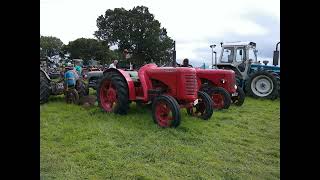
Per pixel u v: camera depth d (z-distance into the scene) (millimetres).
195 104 6180
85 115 6656
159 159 4199
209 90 8398
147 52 34906
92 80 9016
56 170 3709
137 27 35500
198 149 4719
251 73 11734
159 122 5895
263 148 4996
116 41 36125
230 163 4219
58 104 8023
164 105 5867
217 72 8430
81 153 4289
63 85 8375
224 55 12352
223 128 6242
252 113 8227
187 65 7609
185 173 3766
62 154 4246
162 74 6227
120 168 3812
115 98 6723
